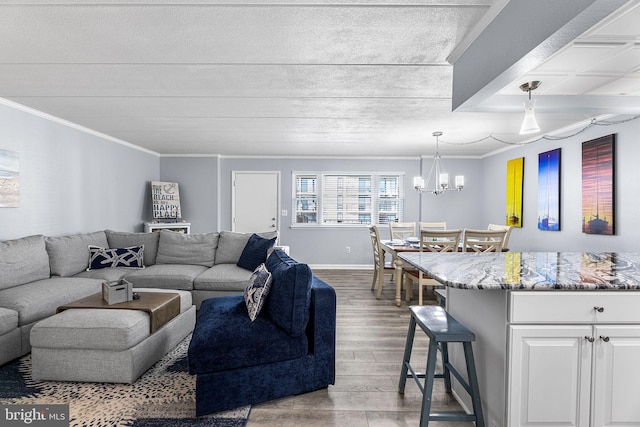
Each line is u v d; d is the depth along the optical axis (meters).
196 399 1.89
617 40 1.99
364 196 6.69
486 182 6.39
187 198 6.48
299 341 2.11
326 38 2.13
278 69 2.60
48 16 1.89
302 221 6.69
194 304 3.67
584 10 1.24
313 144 5.53
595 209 3.79
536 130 2.51
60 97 3.26
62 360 2.22
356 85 2.93
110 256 3.96
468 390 1.73
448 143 5.40
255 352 1.99
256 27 2.00
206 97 3.25
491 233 3.84
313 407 2.02
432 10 1.83
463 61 2.30
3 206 3.34
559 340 1.54
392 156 6.60
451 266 1.98
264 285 2.23
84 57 2.40
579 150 4.08
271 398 2.05
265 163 6.61
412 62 2.47
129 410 1.95
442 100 3.33
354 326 3.40
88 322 2.22
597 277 1.65
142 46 2.24
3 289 2.89
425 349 2.84
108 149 4.99
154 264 4.27
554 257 2.37
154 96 3.23
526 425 1.55
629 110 2.88
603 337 1.53
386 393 2.18
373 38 2.12
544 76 2.51
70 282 3.23
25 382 2.24
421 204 6.58
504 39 1.77
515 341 1.53
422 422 1.67
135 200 5.71
